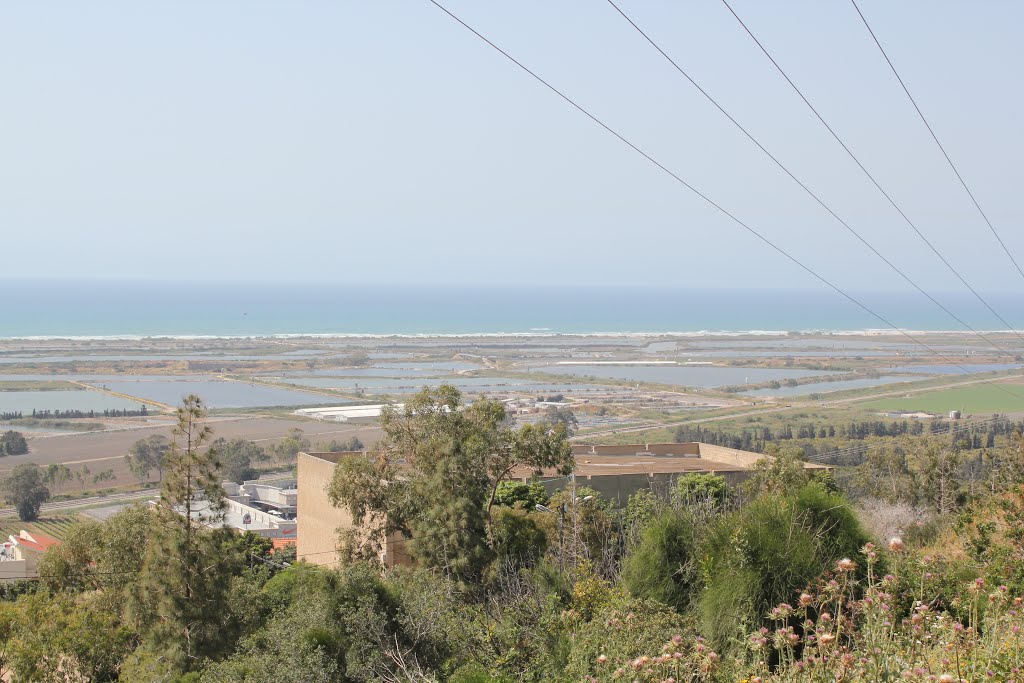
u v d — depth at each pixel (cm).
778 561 1079
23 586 4175
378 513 3484
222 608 2634
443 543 2678
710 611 1069
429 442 3356
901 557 1095
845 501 1211
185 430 2972
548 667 1103
